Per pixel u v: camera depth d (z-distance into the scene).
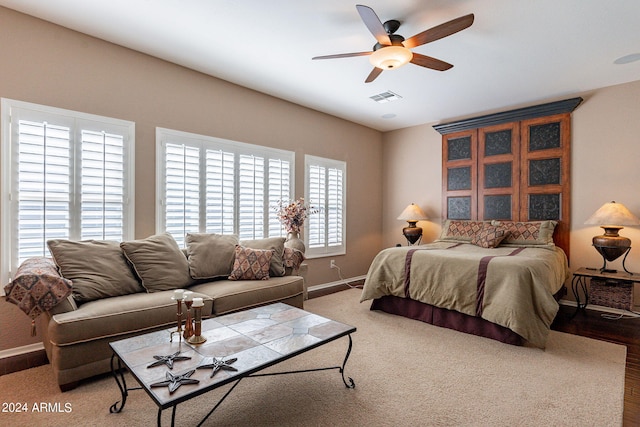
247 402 2.01
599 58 3.31
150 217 3.35
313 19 2.69
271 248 3.66
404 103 4.72
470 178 5.21
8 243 2.60
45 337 2.40
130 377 2.31
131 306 2.37
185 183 3.58
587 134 4.22
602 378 2.31
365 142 5.92
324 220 5.18
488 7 2.49
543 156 4.54
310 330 2.07
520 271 2.91
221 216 3.88
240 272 3.30
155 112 3.38
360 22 2.72
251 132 4.21
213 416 1.87
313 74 3.76
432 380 2.28
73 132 2.89
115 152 3.12
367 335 3.11
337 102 4.69
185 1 2.47
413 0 2.42
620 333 3.19
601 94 4.12
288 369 2.43
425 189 5.75
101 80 3.04
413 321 3.51
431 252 3.53
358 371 2.41
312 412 1.91
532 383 2.24
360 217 5.84
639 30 2.79
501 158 4.91
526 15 2.59
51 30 2.79
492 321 2.93
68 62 2.87
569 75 3.73
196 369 1.57
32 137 2.70
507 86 4.07
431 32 2.32
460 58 3.32
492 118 4.94
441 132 5.51
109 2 2.50
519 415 1.89
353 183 5.70
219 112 3.89
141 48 3.20
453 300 3.18
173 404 1.33
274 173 4.46
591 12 2.54
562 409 1.95
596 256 4.14
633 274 3.72
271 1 2.46
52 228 2.79
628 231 3.91
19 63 2.64
